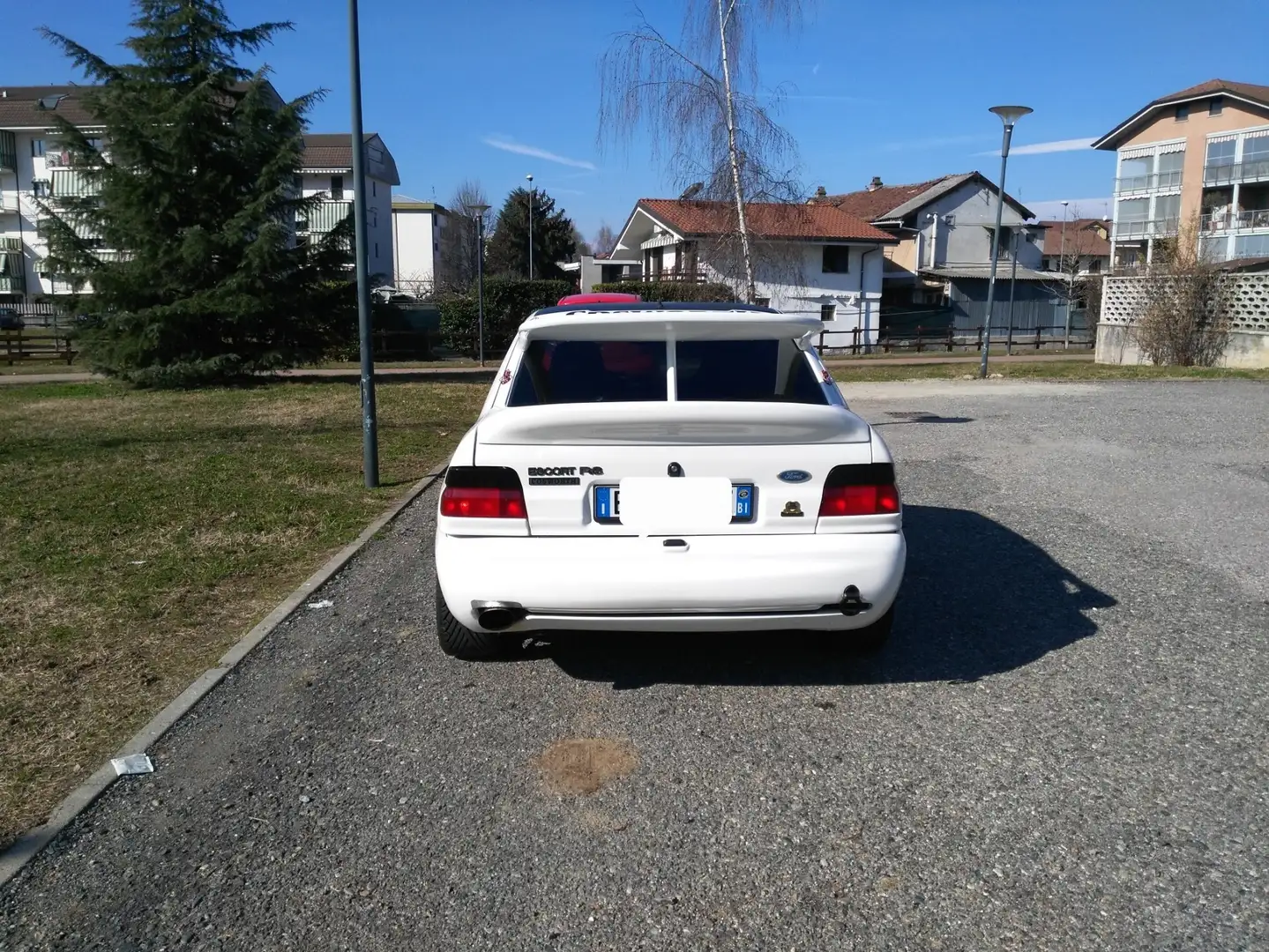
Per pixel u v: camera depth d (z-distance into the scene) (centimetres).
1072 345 4081
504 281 3291
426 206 6694
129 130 1895
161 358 1972
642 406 369
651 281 3266
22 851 299
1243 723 380
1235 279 2175
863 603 379
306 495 818
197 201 1986
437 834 311
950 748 363
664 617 376
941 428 1162
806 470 378
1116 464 910
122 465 973
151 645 472
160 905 275
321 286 2145
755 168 1861
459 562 379
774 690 418
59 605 531
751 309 486
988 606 522
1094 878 283
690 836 308
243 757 361
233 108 2062
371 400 848
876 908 272
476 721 391
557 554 374
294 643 477
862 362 2833
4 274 4847
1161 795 327
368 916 271
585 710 400
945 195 4897
